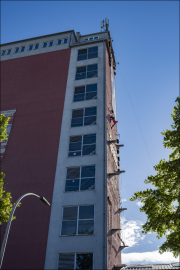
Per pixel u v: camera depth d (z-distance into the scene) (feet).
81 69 108.27
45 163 85.46
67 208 74.54
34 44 126.41
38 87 107.55
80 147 85.81
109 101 105.91
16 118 100.78
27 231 73.36
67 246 67.97
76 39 128.57
